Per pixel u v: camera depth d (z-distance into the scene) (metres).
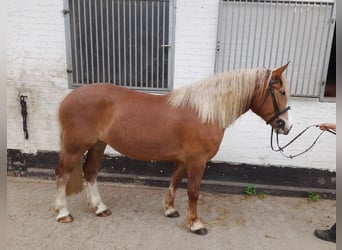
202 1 3.08
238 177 3.48
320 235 2.68
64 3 3.19
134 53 3.29
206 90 2.45
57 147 3.60
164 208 2.96
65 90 3.45
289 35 3.09
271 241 2.63
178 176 2.84
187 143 2.46
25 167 3.66
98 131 2.62
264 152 3.40
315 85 3.18
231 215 3.02
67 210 2.82
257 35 3.12
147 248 2.47
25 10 3.25
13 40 3.34
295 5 3.00
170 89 3.35
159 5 3.13
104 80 3.40
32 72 3.42
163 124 2.46
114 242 2.54
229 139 3.39
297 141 3.34
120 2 3.16
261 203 3.27
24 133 3.57
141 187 3.54
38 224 2.75
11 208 3.00
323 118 3.26
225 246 2.54
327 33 3.04
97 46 3.31
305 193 3.41
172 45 3.22
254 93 2.48
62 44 3.33
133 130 2.50
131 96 2.58
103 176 3.56
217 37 3.12
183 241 2.58
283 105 2.46
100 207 2.92
